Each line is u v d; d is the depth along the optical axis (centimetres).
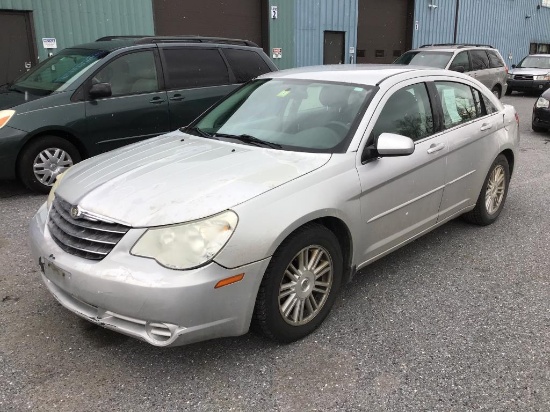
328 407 252
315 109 369
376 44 1956
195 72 707
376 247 355
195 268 251
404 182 362
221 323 263
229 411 250
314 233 298
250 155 328
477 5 2391
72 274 267
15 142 570
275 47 1530
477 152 448
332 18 1684
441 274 400
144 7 1227
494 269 410
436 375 276
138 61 661
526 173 737
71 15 1112
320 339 311
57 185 334
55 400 257
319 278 313
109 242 263
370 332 318
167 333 253
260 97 407
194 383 270
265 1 1475
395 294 367
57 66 663
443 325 326
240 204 268
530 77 1870
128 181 296
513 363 287
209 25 1377
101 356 293
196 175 296
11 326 322
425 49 1398
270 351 298
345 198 314
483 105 477
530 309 347
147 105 657
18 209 552
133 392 263
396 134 341
